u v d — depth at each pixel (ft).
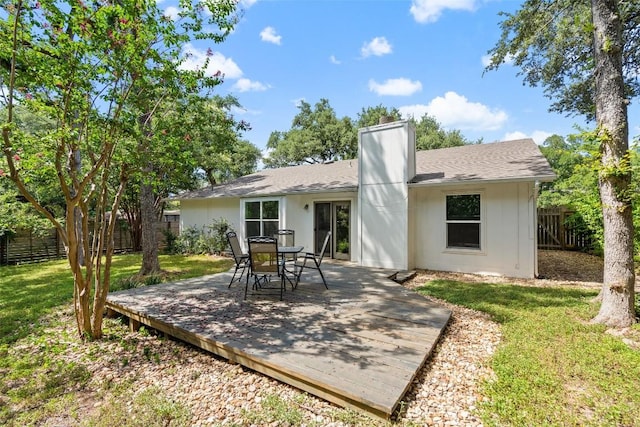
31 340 13.60
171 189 52.49
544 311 15.02
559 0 21.08
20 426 8.08
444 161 31.32
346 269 25.96
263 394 8.96
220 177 73.31
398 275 24.45
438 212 27.55
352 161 42.11
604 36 13.56
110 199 30.19
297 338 11.28
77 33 10.41
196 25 12.12
